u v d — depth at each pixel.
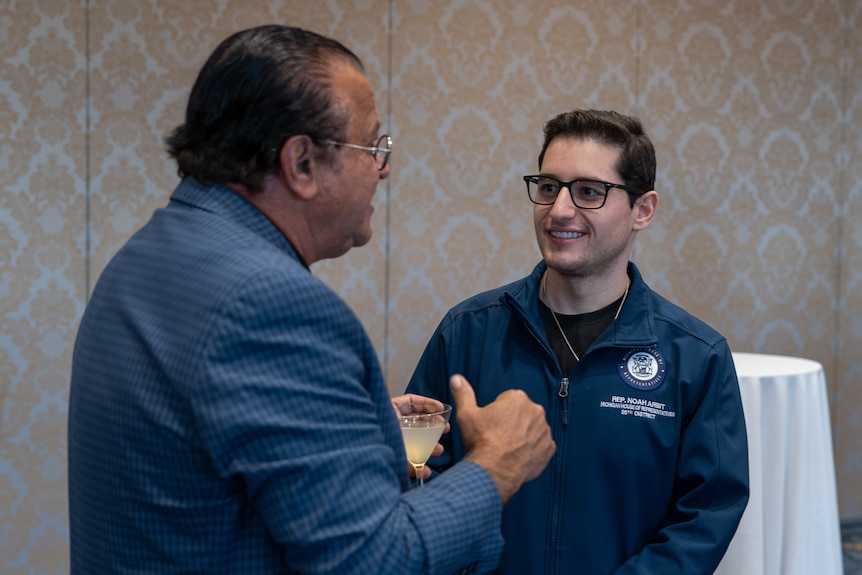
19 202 3.31
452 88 3.73
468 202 3.78
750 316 4.14
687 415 1.53
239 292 0.94
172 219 1.09
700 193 4.04
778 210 4.15
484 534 1.04
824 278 4.24
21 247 3.32
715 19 4.01
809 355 4.25
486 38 3.75
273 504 0.91
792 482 2.45
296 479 0.91
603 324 1.58
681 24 3.97
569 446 1.51
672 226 4.01
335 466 0.93
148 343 0.98
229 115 1.05
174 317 0.98
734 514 1.46
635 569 1.43
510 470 1.10
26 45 3.28
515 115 3.81
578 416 1.51
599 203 1.47
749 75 4.07
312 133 1.04
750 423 2.39
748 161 4.09
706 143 4.03
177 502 0.96
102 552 1.03
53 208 3.35
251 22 3.49
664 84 3.96
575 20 3.85
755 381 2.40
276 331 0.94
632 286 1.57
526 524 1.50
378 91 3.64
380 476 0.97
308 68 1.05
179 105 3.45
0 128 3.27
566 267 1.49
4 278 3.31
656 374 1.51
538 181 1.54
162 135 3.44
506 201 3.83
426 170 3.72
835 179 4.23
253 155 1.04
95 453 1.03
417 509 1.00
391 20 3.64
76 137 3.36
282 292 0.95
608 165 1.47
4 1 3.24
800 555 2.44
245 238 1.03
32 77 3.29
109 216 3.41
